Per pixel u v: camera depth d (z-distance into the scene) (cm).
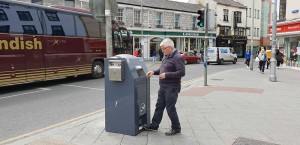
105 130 531
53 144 461
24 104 838
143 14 3541
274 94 977
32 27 1130
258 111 709
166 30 3791
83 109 779
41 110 762
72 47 1335
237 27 4903
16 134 555
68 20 1313
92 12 637
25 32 1101
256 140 487
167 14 3819
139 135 507
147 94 536
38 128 596
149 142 473
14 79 1061
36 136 513
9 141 501
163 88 499
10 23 1042
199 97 910
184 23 4053
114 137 496
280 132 537
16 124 627
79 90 1110
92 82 1361
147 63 3128
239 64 3362
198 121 609
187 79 1563
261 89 1102
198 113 684
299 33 1978
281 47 2536
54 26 1235
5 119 668
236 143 471
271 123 599
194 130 543
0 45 1005
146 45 3584
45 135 515
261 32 5478
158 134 514
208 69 2403
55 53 1239
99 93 1041
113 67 495
